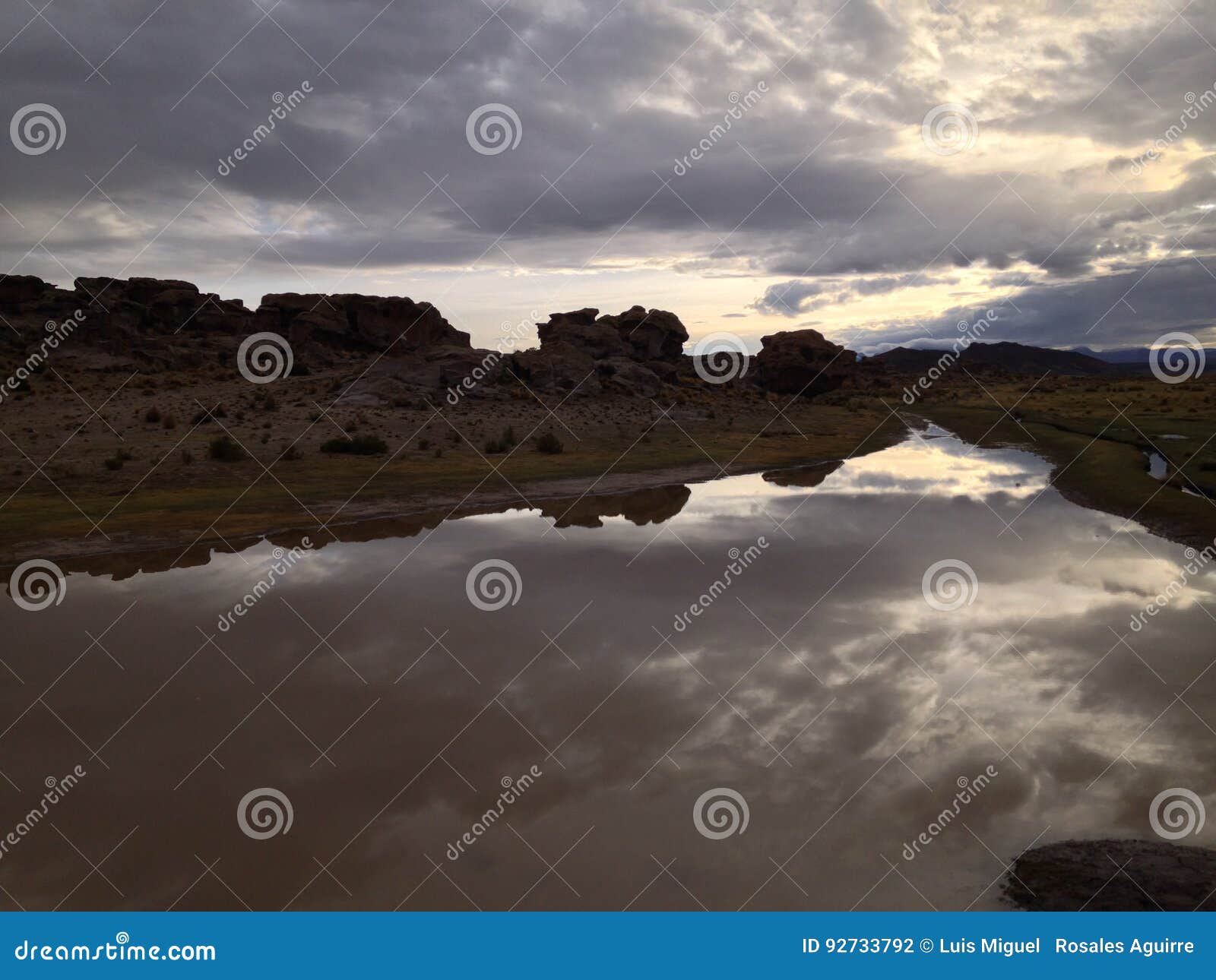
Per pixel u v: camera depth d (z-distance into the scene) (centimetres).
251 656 1491
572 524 2820
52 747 1140
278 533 2622
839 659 1441
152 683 1363
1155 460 3944
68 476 3338
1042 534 2481
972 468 4316
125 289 8575
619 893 820
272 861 874
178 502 2983
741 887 827
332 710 1255
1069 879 819
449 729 1188
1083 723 1159
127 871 861
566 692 1314
